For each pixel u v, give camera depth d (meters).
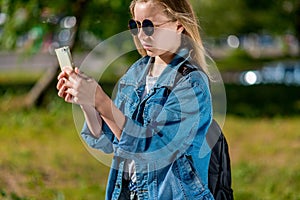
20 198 7.71
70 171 9.79
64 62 3.55
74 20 15.27
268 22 25.92
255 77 27.23
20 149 11.54
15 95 19.77
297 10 25.27
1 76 27.73
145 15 3.75
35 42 15.34
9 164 10.00
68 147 11.88
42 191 8.21
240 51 35.41
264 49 43.00
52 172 9.66
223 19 25.14
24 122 14.59
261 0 25.52
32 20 14.92
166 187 3.69
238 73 28.45
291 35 27.88
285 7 25.39
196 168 3.70
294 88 24.91
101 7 14.88
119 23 14.72
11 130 13.58
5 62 30.39
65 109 16.06
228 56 34.97
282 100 21.41
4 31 15.24
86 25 15.04
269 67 29.48
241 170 10.02
